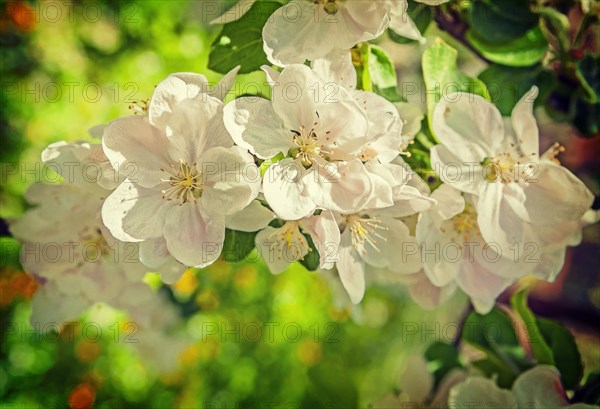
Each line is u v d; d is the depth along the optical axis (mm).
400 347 944
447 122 376
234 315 849
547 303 493
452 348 469
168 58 839
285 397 870
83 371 822
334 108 351
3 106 764
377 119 357
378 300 911
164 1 838
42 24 771
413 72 458
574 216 383
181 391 851
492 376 431
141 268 396
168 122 353
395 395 466
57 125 780
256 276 849
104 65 823
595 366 483
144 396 838
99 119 798
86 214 420
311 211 351
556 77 432
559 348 422
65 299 429
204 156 353
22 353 799
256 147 352
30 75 784
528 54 417
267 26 367
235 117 351
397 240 388
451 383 455
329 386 603
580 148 469
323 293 883
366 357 933
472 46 438
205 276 764
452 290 406
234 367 874
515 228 382
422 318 896
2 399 782
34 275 427
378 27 365
